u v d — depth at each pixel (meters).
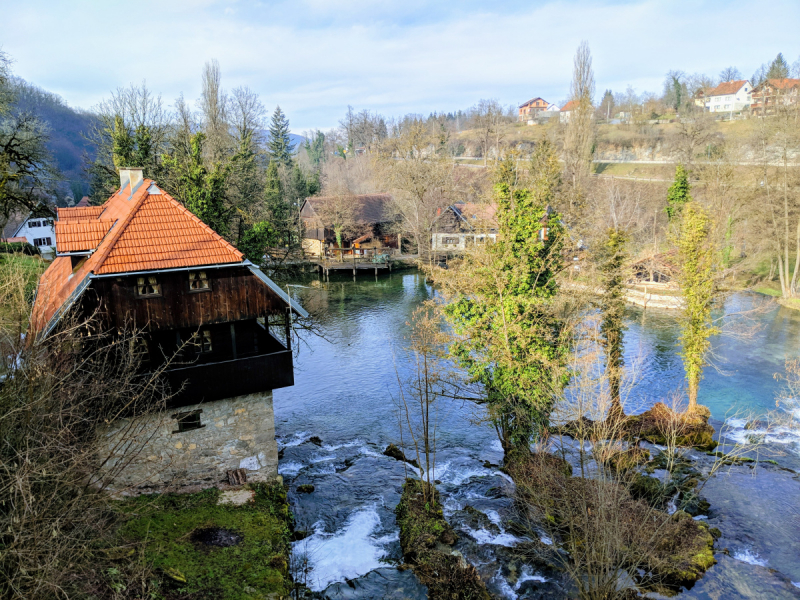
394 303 60.22
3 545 12.24
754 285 59.88
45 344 16.73
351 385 38.50
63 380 14.85
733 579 20.42
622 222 68.81
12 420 13.24
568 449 29.08
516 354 26.08
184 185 39.44
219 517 20.38
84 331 19.23
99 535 15.46
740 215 60.56
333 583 19.59
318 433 31.59
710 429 30.92
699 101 141.38
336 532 22.56
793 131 53.72
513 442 27.58
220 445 22.30
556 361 25.88
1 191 36.75
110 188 44.91
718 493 25.84
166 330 20.78
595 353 26.05
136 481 20.83
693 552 21.30
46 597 12.24
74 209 29.30
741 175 66.00
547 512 22.89
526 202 27.03
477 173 98.50
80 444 15.74
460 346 27.39
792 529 23.23
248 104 67.81
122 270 19.64
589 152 81.38
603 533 18.16
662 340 45.81
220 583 16.97
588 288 31.88
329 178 126.19
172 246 20.91
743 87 132.25
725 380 38.38
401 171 78.00
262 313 22.22
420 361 36.59
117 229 21.61
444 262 75.44
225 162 45.84
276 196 72.69
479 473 27.62
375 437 31.17
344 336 49.00
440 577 19.97
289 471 27.22
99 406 18.02
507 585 20.05
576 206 48.72
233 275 21.50
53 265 29.23
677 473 27.16
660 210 75.81
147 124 57.28
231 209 42.28
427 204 76.44
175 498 21.25
